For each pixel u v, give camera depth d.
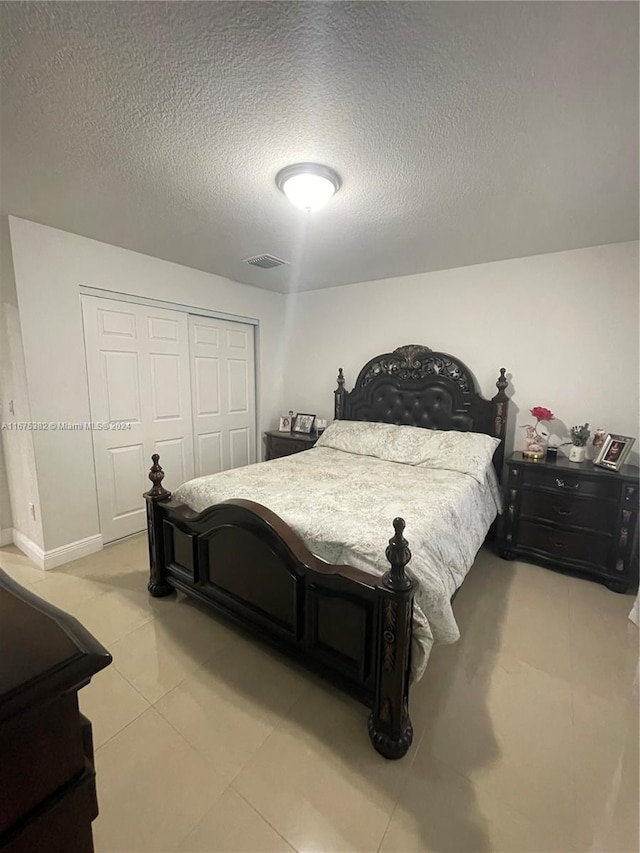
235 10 0.98
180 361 3.40
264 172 1.75
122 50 1.10
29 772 0.47
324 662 1.57
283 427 4.28
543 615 2.16
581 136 1.46
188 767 1.31
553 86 1.21
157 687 1.65
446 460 2.73
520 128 1.42
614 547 2.41
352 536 1.59
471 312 3.18
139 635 1.97
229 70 1.16
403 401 3.47
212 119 1.39
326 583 1.50
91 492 2.81
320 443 3.51
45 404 2.50
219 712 1.53
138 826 1.13
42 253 2.40
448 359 3.24
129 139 1.51
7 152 1.59
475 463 2.63
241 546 1.83
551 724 1.48
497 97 1.26
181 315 3.36
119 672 1.73
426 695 1.61
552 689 1.65
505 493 2.84
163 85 1.22
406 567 1.44
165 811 1.17
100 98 1.28
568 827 1.13
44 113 1.35
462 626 2.06
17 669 0.49
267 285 3.93
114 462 2.97
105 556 2.79
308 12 0.98
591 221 2.25
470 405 3.15
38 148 1.57
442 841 1.10
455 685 1.67
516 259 2.95
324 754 1.36
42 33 1.04
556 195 1.93
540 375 2.94
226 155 1.62
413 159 1.63
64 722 0.50
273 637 1.75
